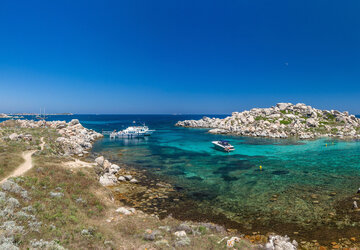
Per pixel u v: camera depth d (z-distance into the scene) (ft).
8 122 301.84
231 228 69.31
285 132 367.45
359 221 71.41
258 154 203.10
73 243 46.34
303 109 461.78
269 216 77.25
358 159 178.70
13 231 44.06
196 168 149.38
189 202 91.09
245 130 370.32
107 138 330.13
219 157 188.75
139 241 52.31
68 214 61.67
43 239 45.34
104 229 56.95
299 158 184.24
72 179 92.48
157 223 66.59
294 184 113.09
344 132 351.67
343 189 103.50
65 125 323.78
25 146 147.95
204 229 62.08
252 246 53.83
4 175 85.87
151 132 396.98
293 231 66.64
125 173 135.33
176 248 49.03
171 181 119.96
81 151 201.67
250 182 117.70
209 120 581.53
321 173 135.13
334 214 77.05
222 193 101.35
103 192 91.20
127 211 75.77
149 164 161.68
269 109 498.69
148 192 102.58
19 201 60.64
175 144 268.00
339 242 59.98
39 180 83.35
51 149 166.30
